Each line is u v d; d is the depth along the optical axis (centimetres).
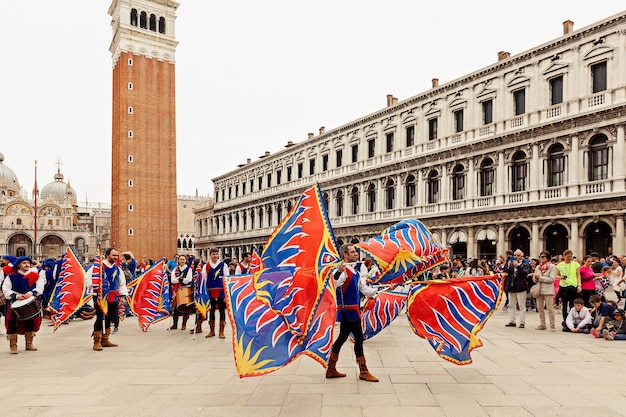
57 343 1587
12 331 1400
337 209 5972
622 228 3186
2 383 1023
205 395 916
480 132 4212
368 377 1012
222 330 1658
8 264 1744
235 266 2061
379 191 5272
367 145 5541
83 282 1681
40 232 12725
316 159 6334
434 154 4572
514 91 3975
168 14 8175
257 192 7688
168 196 7962
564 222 3541
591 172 3444
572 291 1842
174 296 1872
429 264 1645
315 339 957
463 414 790
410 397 889
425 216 4631
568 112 3550
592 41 3428
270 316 946
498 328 1819
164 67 8050
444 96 4566
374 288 1171
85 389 970
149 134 7850
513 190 3956
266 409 824
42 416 802
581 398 877
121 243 7481
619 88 3250
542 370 1105
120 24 7681
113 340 1623
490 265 3862
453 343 1073
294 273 998
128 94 7681
